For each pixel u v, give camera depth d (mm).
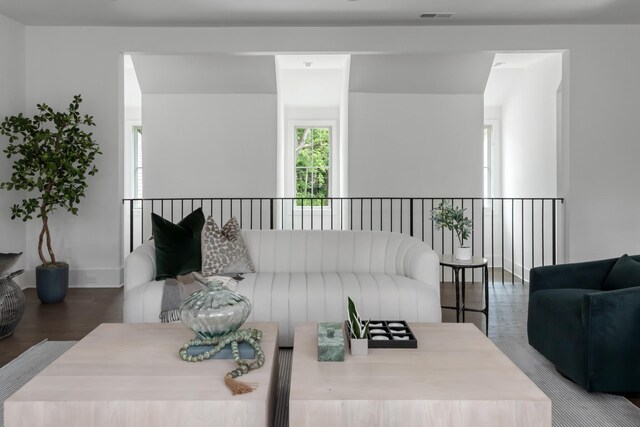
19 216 4672
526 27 5211
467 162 6461
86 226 5289
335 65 7012
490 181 7633
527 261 6633
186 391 1778
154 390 1782
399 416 1682
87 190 5281
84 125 5258
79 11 4781
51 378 1879
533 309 3240
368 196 6469
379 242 3906
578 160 5230
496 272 6910
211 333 2127
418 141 6441
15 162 4590
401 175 6465
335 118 8016
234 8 4699
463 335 2377
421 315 3264
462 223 4055
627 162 5230
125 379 1875
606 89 5211
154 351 2174
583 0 4535
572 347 2713
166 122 6461
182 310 2145
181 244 3619
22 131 4688
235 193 6535
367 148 6438
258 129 6488
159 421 1701
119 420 1696
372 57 5930
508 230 7320
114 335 2387
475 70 6117
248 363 2006
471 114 6441
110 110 5254
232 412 1710
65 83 5238
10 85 4980
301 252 3895
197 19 5008
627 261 3086
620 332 2545
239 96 6480
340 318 3262
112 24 5152
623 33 5191
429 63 6016
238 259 3705
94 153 4836
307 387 1780
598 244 5246
